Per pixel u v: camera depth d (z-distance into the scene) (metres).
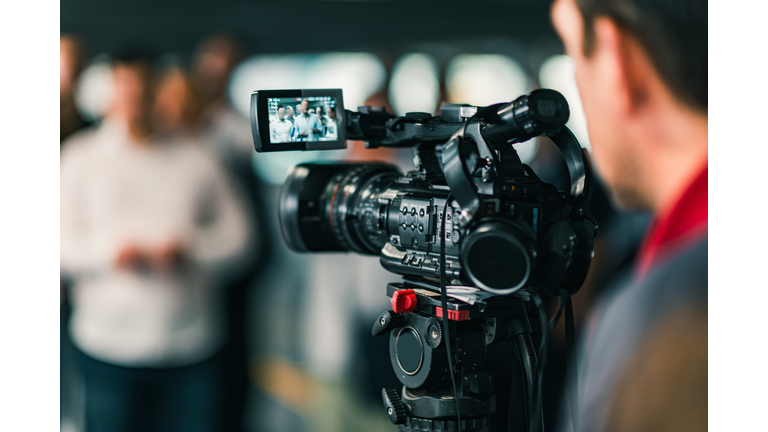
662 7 1.16
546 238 0.92
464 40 3.28
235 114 2.71
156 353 2.30
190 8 2.95
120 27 2.76
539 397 0.96
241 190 2.52
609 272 1.42
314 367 2.68
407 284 1.15
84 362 2.32
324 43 3.36
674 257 1.07
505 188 0.93
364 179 1.25
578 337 1.46
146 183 2.29
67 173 2.28
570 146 1.00
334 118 1.22
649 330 1.04
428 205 1.03
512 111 0.91
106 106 2.36
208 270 2.38
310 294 2.76
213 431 2.45
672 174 1.20
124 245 2.25
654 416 1.01
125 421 2.33
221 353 2.46
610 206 1.41
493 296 1.03
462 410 1.05
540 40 3.23
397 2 3.33
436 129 1.10
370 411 2.48
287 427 2.57
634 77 1.21
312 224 1.32
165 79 2.44
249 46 3.08
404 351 1.10
